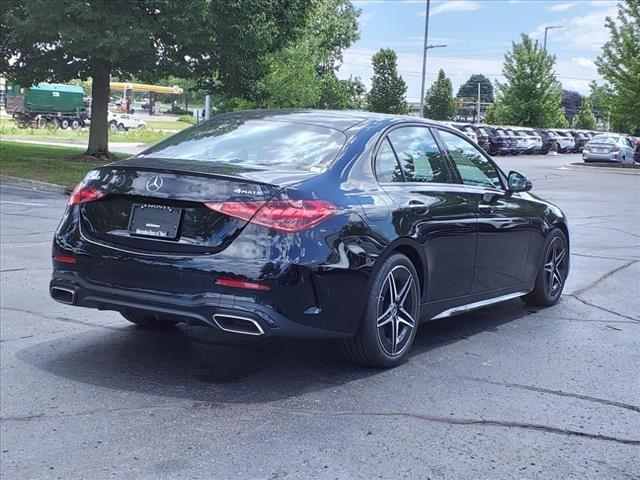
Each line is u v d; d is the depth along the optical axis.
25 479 3.24
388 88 62.56
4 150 24.97
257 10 21.72
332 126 4.94
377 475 3.26
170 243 4.20
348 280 4.27
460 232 5.24
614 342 5.49
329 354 5.04
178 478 3.23
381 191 4.69
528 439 3.67
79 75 22.61
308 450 3.51
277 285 3.98
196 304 4.05
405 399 4.19
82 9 18.47
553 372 4.73
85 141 39.22
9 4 20.03
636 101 33.16
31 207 13.59
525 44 53.12
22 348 5.09
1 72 22.62
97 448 3.54
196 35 20.22
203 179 4.18
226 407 4.04
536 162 38.69
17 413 3.96
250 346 5.21
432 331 5.74
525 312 6.48
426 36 40.69
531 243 6.26
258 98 24.31
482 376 4.62
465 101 120.69
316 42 39.38
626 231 11.98
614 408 4.11
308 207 4.14
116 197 4.43
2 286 7.02
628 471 3.34
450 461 3.41
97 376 4.54
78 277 4.46
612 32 33.78
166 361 4.84
